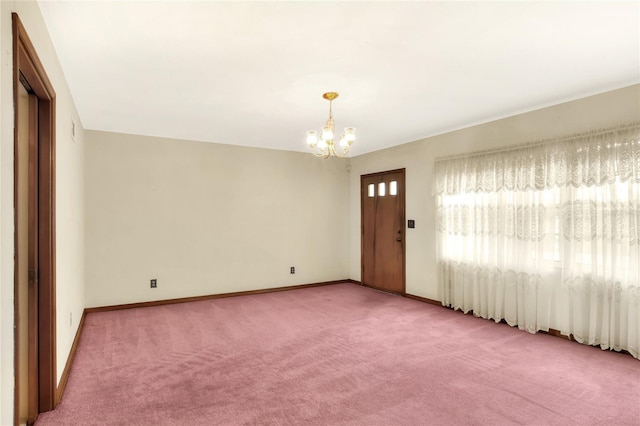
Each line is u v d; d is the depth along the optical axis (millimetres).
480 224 4230
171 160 4949
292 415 2189
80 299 3893
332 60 2533
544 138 3658
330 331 3752
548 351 3207
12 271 1253
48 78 2082
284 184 5855
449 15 1979
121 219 4621
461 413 2213
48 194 2197
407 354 3145
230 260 5375
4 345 1159
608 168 3164
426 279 4980
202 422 2117
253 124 4262
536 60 2561
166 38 2209
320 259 6223
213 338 3537
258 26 2076
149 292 4793
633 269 3023
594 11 1951
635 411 2234
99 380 2645
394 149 5512
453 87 3078
